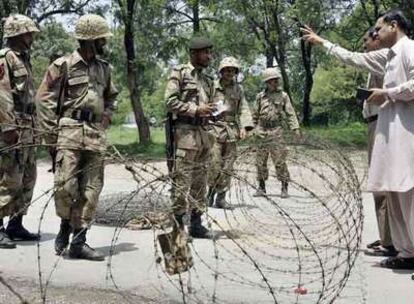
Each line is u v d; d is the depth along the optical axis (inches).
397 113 198.7
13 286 185.8
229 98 326.6
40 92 217.9
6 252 227.1
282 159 201.3
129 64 966.4
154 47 1109.7
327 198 219.0
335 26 1087.6
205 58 252.1
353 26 1099.9
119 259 217.6
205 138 248.5
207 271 199.3
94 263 212.7
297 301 164.6
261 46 1180.5
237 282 177.9
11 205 235.1
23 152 233.8
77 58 219.1
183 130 243.4
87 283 188.7
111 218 275.1
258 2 1047.6
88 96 217.3
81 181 217.6
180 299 173.2
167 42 1064.2
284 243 218.8
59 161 215.2
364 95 201.9
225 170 173.2
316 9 997.2
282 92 394.9
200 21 1176.8
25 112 233.8
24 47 233.9
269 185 363.6
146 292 179.2
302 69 1599.4
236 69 330.0
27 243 243.3
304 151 218.2
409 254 207.6
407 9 896.9
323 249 213.2
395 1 929.5
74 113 216.5
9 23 231.6
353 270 202.7
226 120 323.0
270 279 189.5
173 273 144.1
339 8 1030.4
